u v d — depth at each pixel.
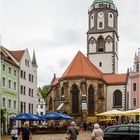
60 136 63.44
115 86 111.50
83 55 109.19
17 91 83.19
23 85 87.19
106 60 118.38
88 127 93.88
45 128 76.38
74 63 105.81
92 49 119.69
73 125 28.70
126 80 110.75
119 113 55.09
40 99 185.00
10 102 78.62
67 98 100.81
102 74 115.50
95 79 103.06
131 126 33.09
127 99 109.75
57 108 100.25
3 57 74.00
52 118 71.06
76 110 99.94
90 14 121.75
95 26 120.25
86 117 98.56
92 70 105.25
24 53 88.62
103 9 120.19
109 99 111.12
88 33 120.50
